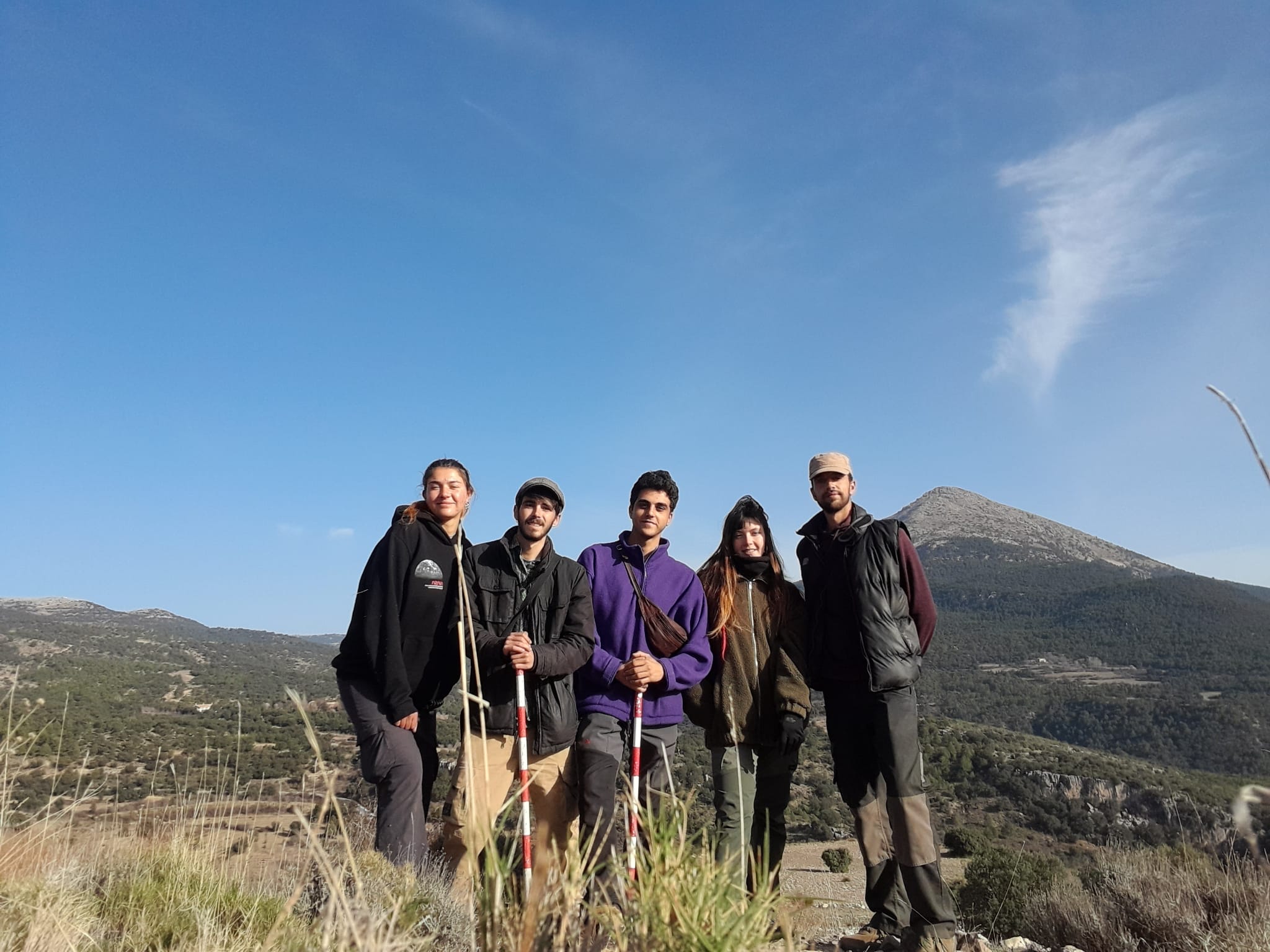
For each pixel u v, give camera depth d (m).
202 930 2.68
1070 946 4.84
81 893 2.99
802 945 2.52
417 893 2.88
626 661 4.57
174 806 3.75
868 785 4.54
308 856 2.94
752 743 4.48
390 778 3.96
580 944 2.21
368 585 4.32
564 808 4.30
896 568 4.34
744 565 4.84
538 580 4.37
